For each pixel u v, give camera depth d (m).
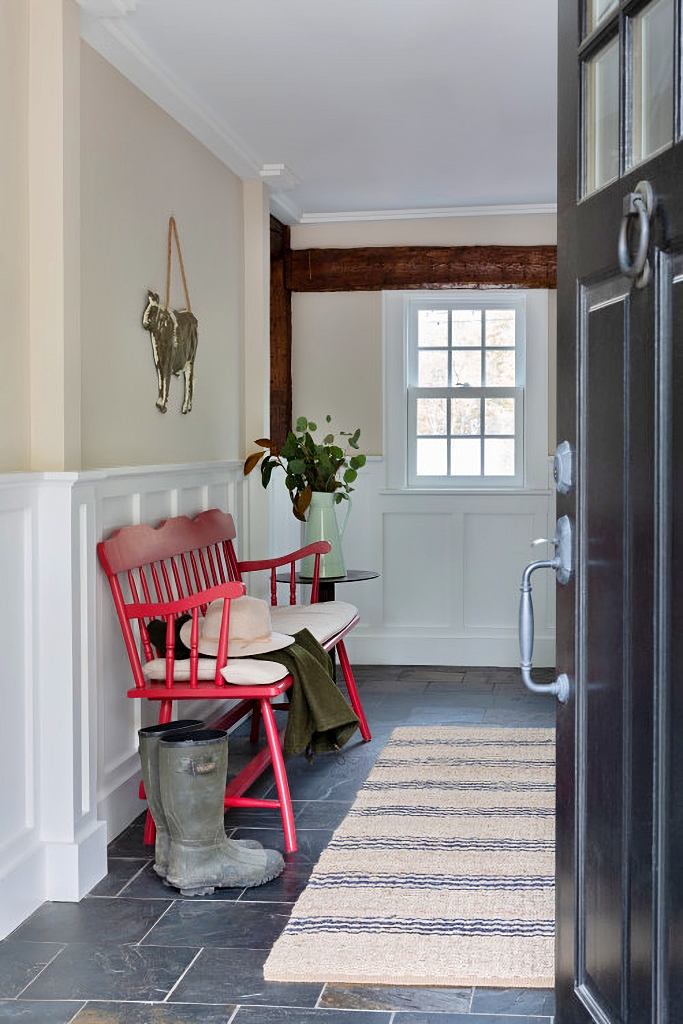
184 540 4.46
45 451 3.42
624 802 1.86
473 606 6.99
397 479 7.04
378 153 5.56
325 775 4.66
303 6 3.70
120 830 4.02
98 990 2.79
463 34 3.96
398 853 3.67
